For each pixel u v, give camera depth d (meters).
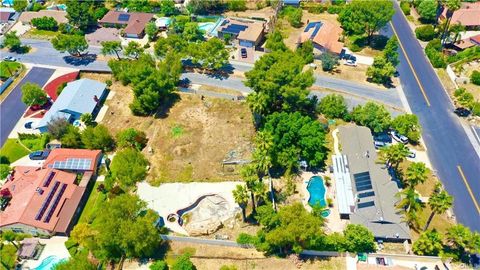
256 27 180.62
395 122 130.38
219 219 112.38
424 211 111.38
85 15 186.00
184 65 167.88
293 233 94.31
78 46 167.62
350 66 164.50
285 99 133.00
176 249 105.00
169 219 112.81
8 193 117.44
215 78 160.62
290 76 130.50
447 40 172.38
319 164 125.25
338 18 189.38
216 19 196.62
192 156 129.50
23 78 162.62
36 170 121.62
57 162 123.19
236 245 104.56
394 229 103.69
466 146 129.50
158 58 167.12
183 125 139.88
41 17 193.25
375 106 132.88
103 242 97.06
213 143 133.38
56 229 108.75
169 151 131.25
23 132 140.00
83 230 103.50
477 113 135.62
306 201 115.62
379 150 123.88
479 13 181.38
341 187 115.75
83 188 118.69
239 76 161.38
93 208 116.56
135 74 141.12
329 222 109.81
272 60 141.00
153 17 197.88
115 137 137.00
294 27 189.62
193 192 119.62
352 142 126.56
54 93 153.88
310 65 165.38
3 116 146.38
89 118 138.88
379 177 115.25
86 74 165.50
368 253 100.88
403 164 123.75
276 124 125.00
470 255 100.38
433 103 145.38
